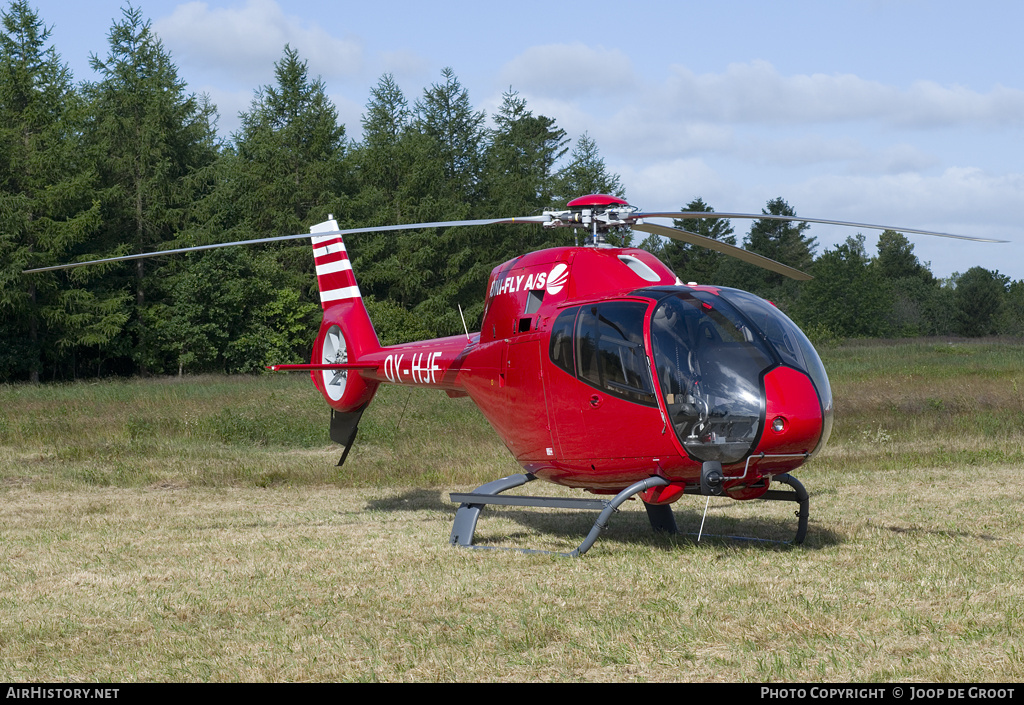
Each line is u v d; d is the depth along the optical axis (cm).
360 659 455
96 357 4178
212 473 1248
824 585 568
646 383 642
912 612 498
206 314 4009
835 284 6288
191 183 4291
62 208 3709
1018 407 1597
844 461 1245
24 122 3831
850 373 2423
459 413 1716
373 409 1761
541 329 726
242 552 741
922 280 9494
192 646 484
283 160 4772
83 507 997
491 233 5038
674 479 668
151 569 682
